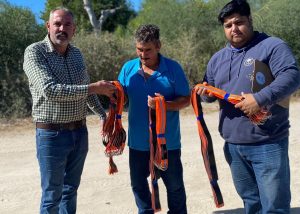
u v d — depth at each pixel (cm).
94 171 683
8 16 1315
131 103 434
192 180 631
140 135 433
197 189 595
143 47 413
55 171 413
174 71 427
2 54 1275
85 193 588
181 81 428
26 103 1213
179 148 438
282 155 359
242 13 358
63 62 414
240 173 388
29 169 711
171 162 434
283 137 362
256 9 2027
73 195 446
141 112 430
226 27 366
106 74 1356
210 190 590
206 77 403
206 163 404
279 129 360
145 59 419
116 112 426
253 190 391
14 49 1291
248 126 364
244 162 383
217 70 382
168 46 1566
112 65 1355
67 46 418
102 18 2297
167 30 1878
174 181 439
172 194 447
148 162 443
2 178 665
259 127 359
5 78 1230
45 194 416
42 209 416
